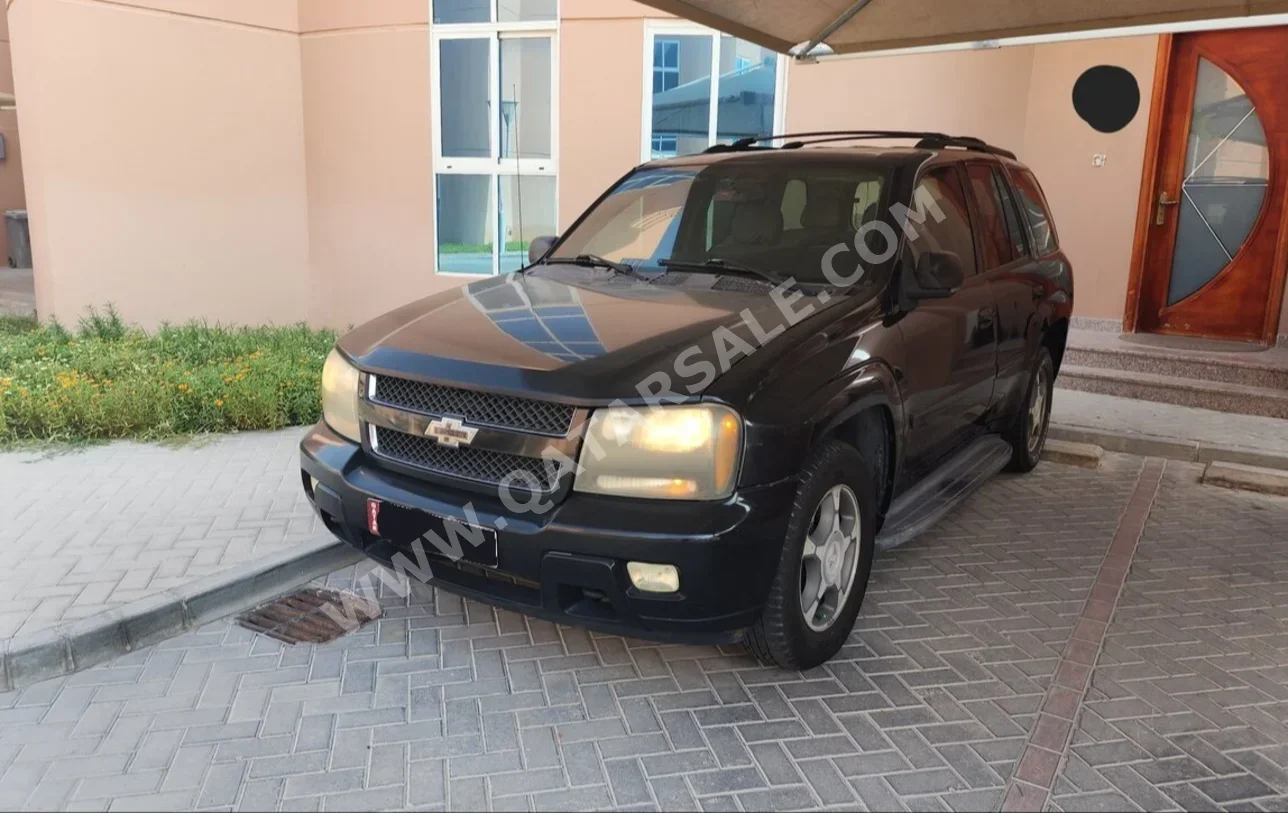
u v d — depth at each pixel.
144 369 6.70
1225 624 4.02
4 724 3.08
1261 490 5.84
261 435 6.12
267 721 3.13
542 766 2.92
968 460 5.02
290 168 9.78
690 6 5.65
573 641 3.72
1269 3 5.00
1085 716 3.26
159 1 8.65
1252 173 7.79
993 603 4.17
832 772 2.91
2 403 5.92
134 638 3.59
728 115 8.76
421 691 3.34
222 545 4.30
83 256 8.59
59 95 8.27
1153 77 7.89
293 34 9.60
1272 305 7.82
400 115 9.41
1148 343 8.03
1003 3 5.42
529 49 9.12
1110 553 4.79
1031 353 5.52
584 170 9.02
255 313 9.73
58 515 4.64
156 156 8.85
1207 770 2.97
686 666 3.55
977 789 2.84
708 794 2.80
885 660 3.63
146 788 2.77
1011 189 5.45
